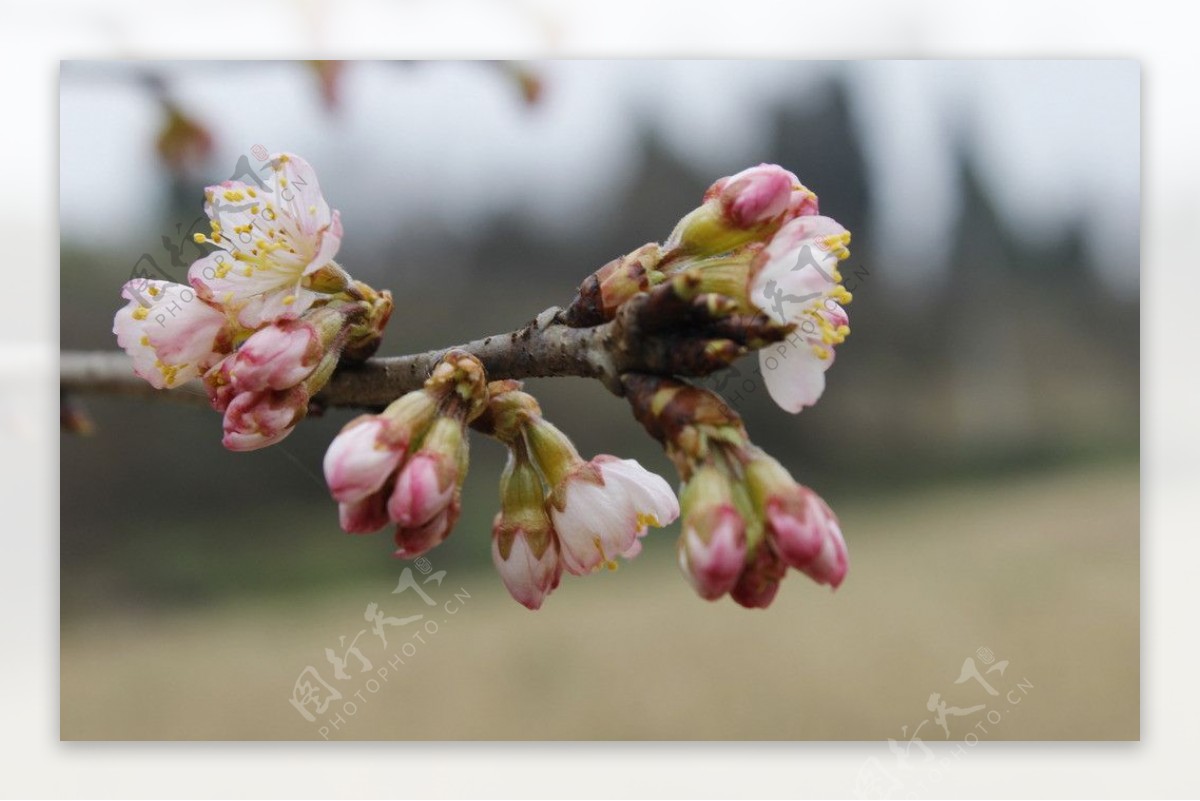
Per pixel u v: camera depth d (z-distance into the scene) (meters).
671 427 0.22
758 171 0.23
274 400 0.23
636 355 0.22
